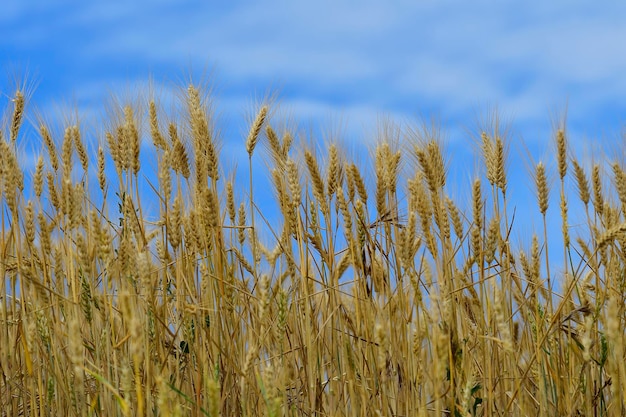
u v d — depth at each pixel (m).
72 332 2.99
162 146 3.49
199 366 3.28
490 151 3.46
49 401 3.31
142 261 3.19
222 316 3.39
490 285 3.47
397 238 3.38
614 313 3.08
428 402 3.24
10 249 3.45
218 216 3.35
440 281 3.33
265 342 3.44
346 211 3.37
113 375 3.33
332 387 3.40
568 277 3.53
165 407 2.93
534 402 3.50
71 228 3.31
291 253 3.44
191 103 3.46
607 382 3.34
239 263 3.49
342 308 3.43
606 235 3.34
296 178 3.36
